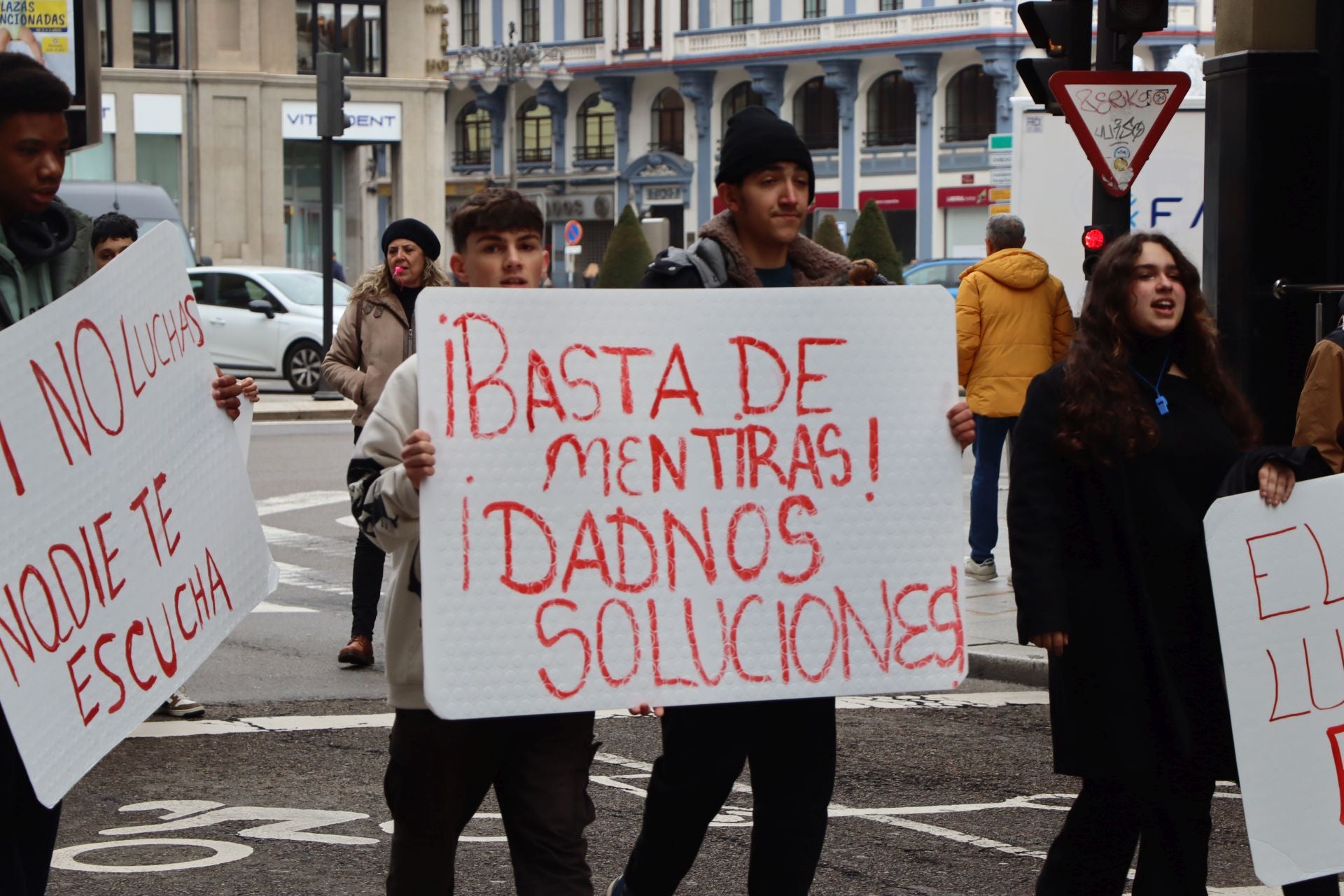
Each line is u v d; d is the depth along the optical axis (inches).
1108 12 453.4
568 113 2945.4
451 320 181.5
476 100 3061.0
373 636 473.7
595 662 185.0
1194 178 749.3
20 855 183.3
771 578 191.5
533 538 183.2
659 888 206.2
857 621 193.8
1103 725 203.3
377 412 186.1
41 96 181.5
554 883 185.2
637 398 187.2
